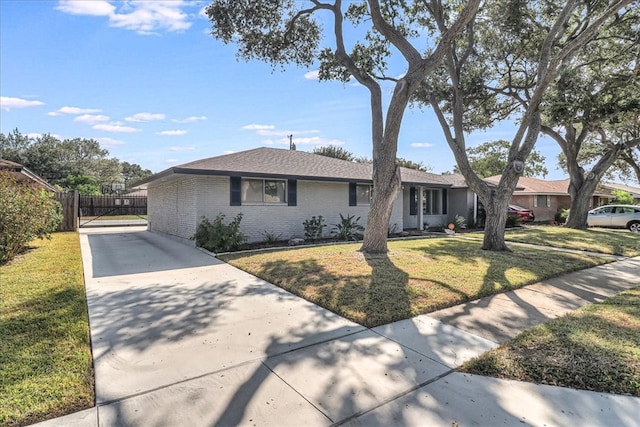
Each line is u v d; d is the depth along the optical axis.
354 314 4.45
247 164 11.46
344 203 13.63
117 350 3.43
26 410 2.41
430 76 12.58
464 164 10.41
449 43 8.17
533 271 7.04
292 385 2.80
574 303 5.11
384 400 2.59
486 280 6.22
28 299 4.95
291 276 6.45
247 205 11.35
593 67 13.28
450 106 14.00
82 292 5.42
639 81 12.01
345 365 3.15
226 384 2.81
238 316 4.45
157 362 3.18
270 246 10.80
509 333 3.92
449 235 15.16
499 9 11.45
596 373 2.93
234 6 9.61
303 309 4.75
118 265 7.79
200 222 10.55
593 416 2.40
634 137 19.23
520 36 12.07
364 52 11.52
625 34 12.11
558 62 9.12
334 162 15.13
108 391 2.69
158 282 6.22
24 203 8.08
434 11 10.42
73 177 37.41
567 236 14.10
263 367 3.10
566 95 11.02
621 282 6.44
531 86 13.45
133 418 2.36
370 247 9.14
